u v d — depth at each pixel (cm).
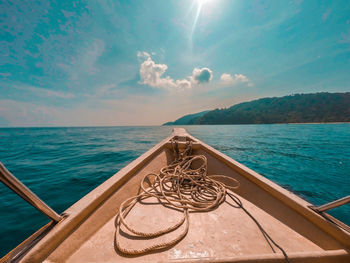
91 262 81
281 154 962
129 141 1744
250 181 163
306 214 111
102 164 673
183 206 125
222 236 101
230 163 190
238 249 92
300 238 101
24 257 73
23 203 339
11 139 1958
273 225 113
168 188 167
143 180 152
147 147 1243
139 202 137
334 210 338
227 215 123
